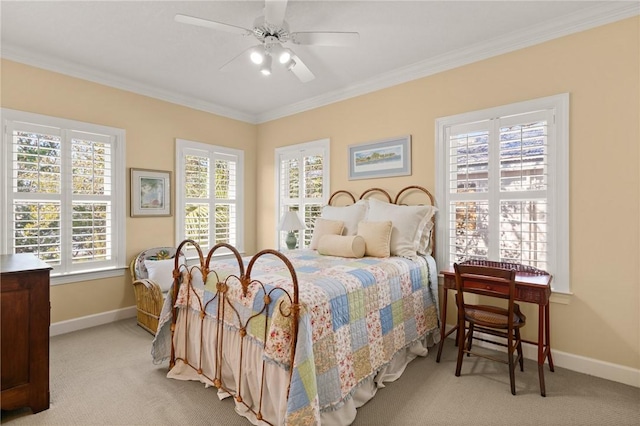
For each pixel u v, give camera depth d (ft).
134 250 12.00
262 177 15.94
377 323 7.18
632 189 7.33
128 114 11.80
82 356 8.74
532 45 8.59
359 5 7.43
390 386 7.30
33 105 9.75
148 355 8.83
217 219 14.61
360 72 11.11
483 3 7.41
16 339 6.09
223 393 6.76
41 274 6.35
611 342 7.57
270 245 15.56
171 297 7.98
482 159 9.45
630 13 7.30
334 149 13.01
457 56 9.70
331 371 5.77
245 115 15.57
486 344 9.36
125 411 6.36
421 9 7.61
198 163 13.89
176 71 10.96
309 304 5.58
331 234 10.59
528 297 7.32
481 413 6.34
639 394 6.95
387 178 11.50
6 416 6.15
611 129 7.56
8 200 9.37
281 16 6.39
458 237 9.87
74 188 10.58
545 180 8.46
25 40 8.95
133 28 8.39
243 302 6.41
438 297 9.99
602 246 7.68
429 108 10.48
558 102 8.21
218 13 7.73
